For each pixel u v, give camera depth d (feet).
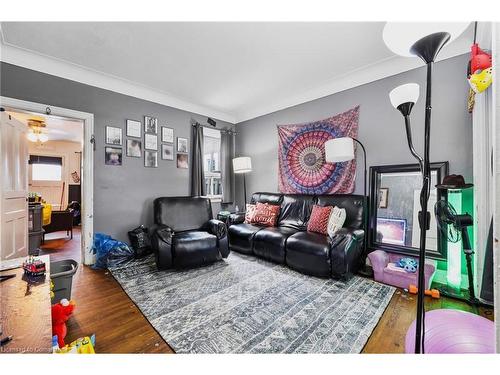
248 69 9.24
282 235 8.84
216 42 7.45
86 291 6.84
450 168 7.47
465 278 6.93
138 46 7.66
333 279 7.60
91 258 9.28
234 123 15.24
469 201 7.02
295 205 10.71
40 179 20.53
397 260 7.88
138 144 10.85
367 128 9.38
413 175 8.14
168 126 11.96
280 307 5.86
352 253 7.57
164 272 8.26
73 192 21.72
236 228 10.57
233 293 6.61
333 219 8.51
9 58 7.72
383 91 8.96
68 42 7.42
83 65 8.90
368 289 6.90
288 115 12.30
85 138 9.37
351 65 8.95
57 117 8.91
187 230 10.34
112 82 10.03
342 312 5.63
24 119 13.69
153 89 11.13
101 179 9.75
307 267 7.85
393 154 8.71
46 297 3.60
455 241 6.45
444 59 7.62
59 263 6.04
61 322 4.31
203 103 13.00
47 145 20.68
